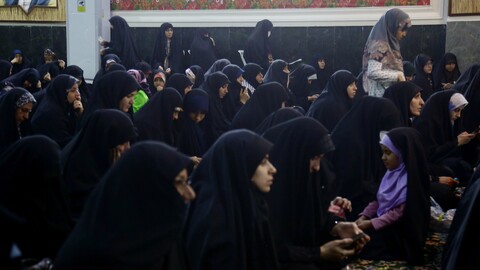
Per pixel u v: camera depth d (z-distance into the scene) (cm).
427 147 507
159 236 227
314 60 976
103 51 1014
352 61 995
